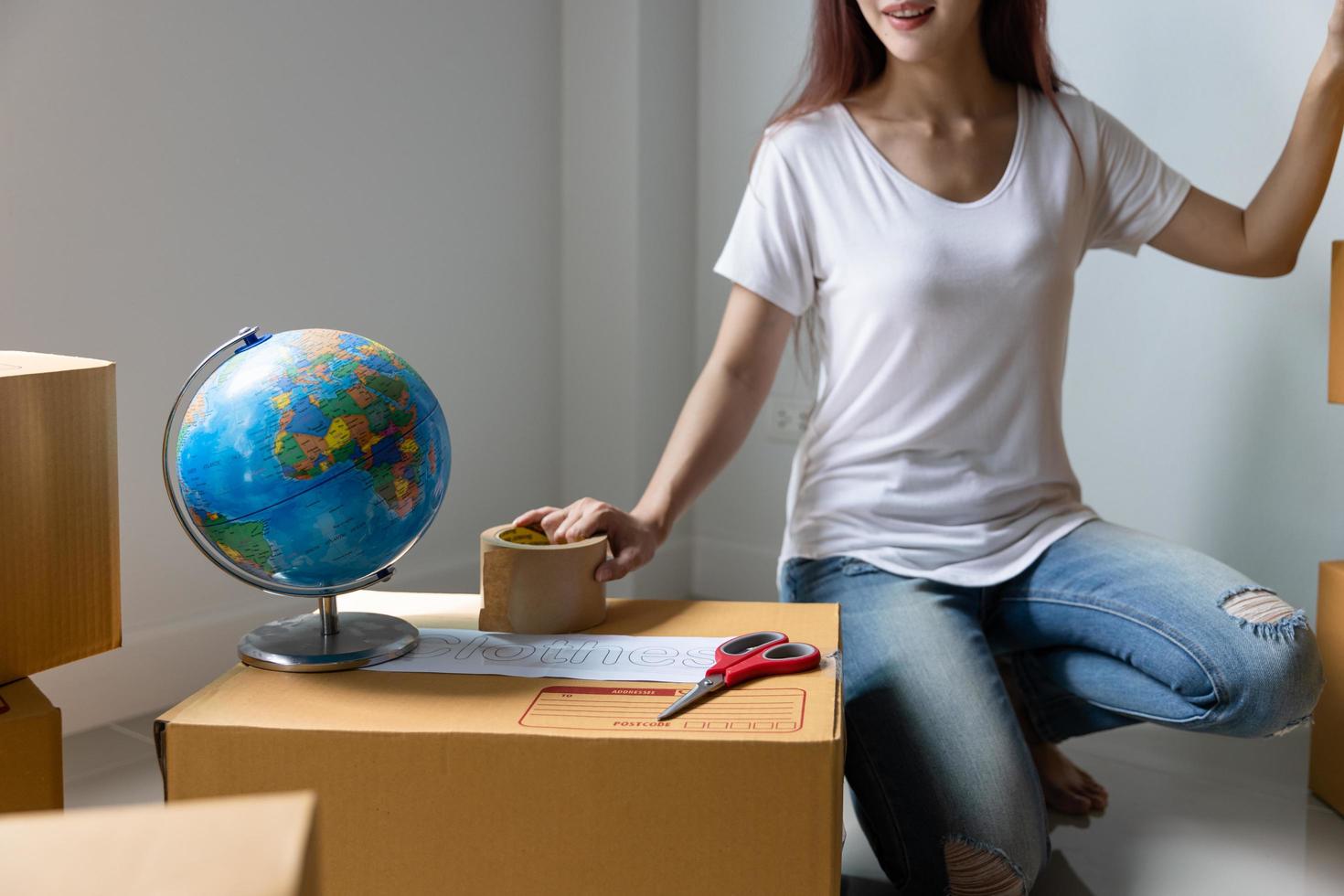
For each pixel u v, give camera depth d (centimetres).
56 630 122
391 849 99
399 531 109
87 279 201
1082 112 171
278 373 103
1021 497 163
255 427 102
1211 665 143
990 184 162
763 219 166
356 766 98
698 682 108
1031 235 159
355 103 239
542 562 121
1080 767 194
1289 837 171
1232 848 167
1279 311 210
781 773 95
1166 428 225
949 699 139
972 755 134
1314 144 166
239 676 109
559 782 97
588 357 285
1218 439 220
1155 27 219
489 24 263
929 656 144
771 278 165
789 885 96
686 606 131
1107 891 155
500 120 268
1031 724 175
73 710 205
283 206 229
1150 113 221
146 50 205
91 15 197
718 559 289
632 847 97
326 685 107
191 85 212
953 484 161
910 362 159
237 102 219
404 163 250
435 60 253
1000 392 160
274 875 39
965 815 132
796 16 263
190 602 221
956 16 152
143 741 201
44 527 119
